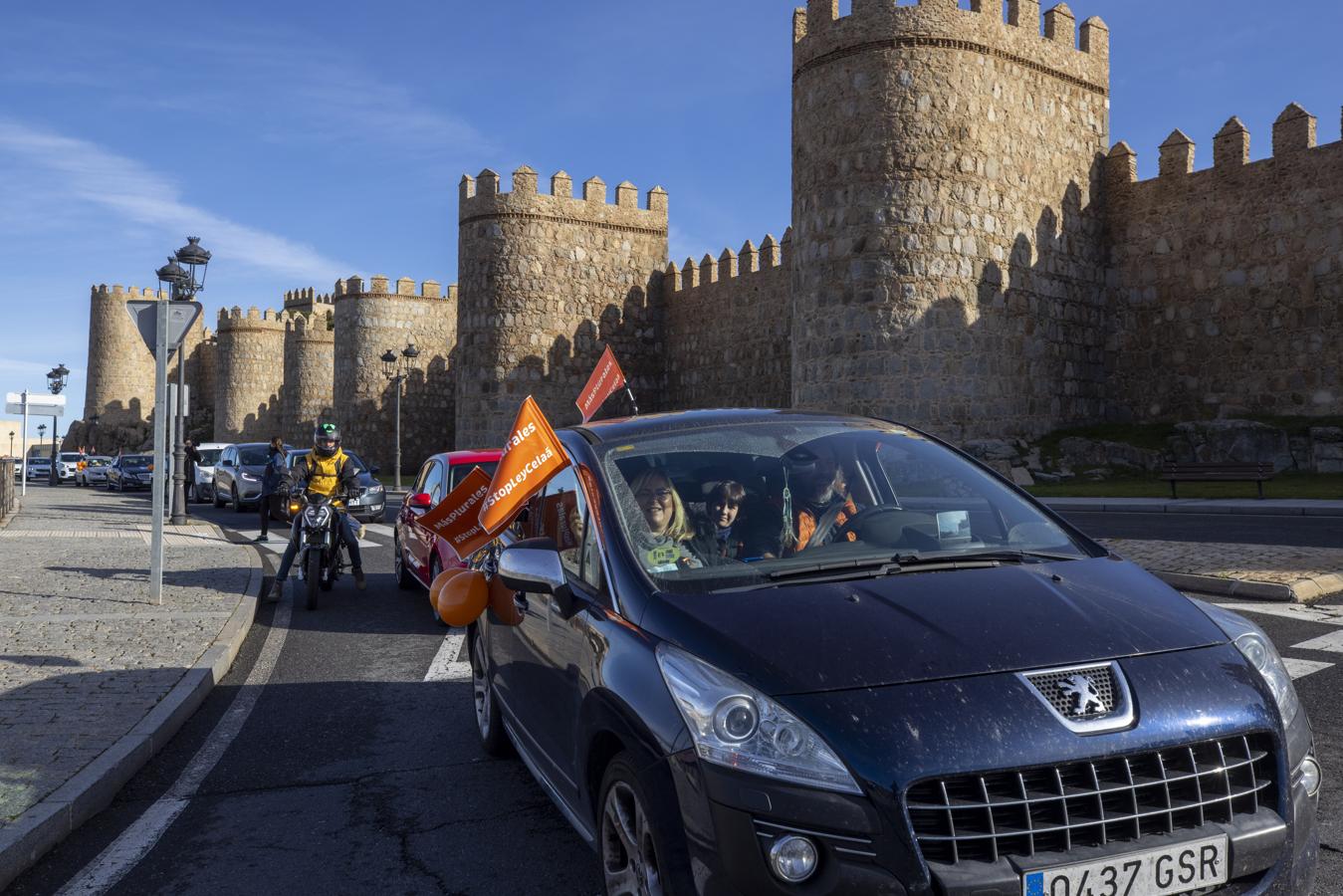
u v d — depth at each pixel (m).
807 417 4.72
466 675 7.70
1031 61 28.50
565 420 42.28
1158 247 29.12
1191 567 10.30
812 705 2.78
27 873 4.20
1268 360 26.69
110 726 5.91
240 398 78.12
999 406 27.41
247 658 8.45
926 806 2.62
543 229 42.00
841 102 27.33
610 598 3.59
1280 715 2.98
